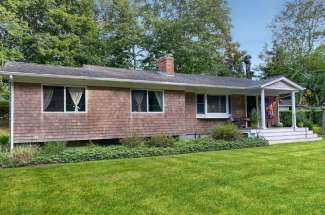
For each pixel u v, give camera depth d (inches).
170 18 1318.9
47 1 999.6
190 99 679.1
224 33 1284.4
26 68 490.3
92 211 198.4
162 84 588.4
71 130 509.0
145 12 1294.3
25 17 985.5
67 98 509.7
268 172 306.2
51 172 317.7
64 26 1065.5
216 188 247.9
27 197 230.5
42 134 482.9
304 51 1146.0
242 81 777.6
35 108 479.5
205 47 1215.6
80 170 327.0
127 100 569.3
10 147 451.8
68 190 248.2
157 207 203.6
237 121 732.7
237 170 318.7
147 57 1304.1
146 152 445.7
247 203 208.7
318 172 304.5
